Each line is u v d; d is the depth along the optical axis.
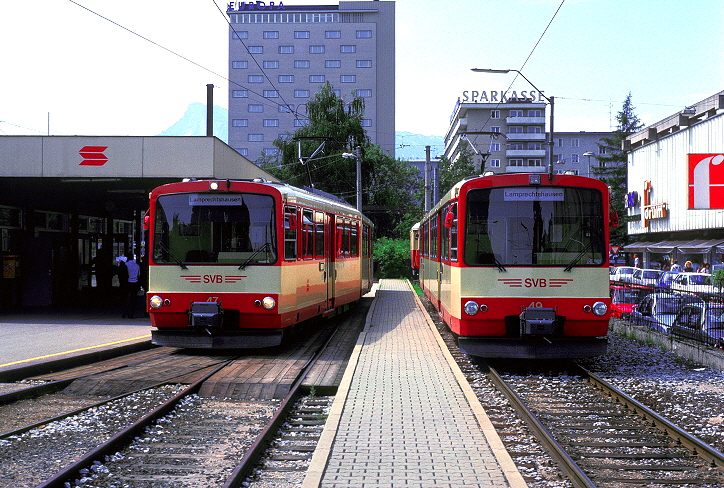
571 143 107.56
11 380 11.16
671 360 14.48
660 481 6.55
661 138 48.88
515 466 6.40
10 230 24.11
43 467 6.77
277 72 120.00
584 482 6.02
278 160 60.25
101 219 31.91
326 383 10.85
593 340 12.39
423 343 15.43
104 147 19.72
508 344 12.39
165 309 13.95
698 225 42.78
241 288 13.76
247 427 8.62
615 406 9.87
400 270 48.78
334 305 19.33
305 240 15.79
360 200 43.47
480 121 106.44
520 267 12.47
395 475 6.21
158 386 10.85
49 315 21.62
